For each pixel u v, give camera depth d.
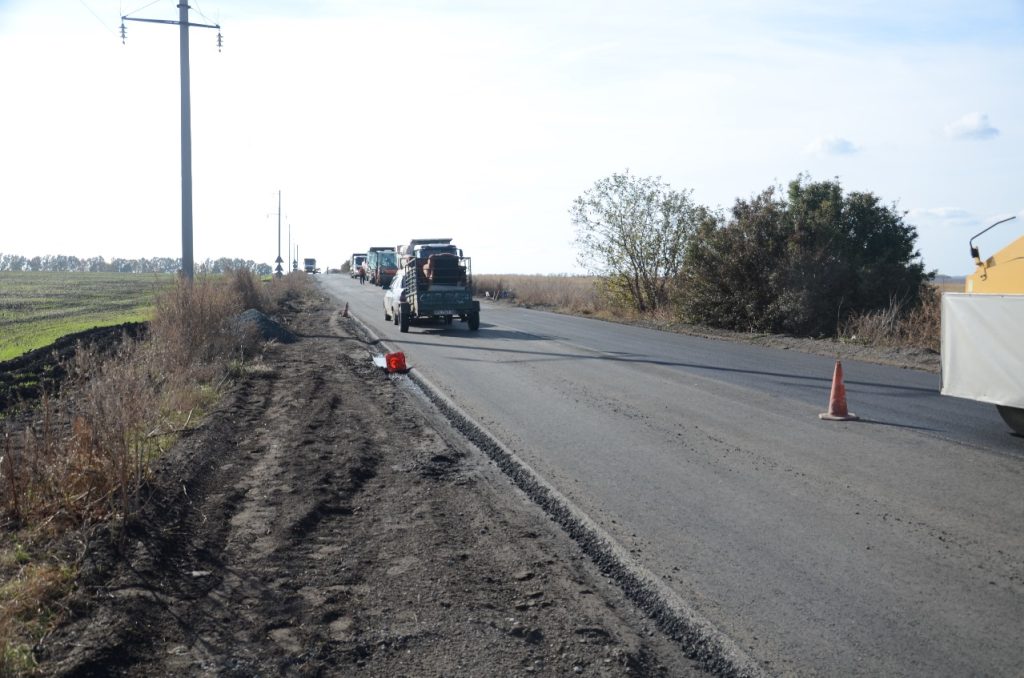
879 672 4.32
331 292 55.25
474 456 9.31
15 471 6.72
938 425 10.64
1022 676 4.27
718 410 11.68
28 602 4.95
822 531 6.52
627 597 5.38
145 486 7.33
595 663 4.44
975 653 4.52
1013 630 4.79
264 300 31.88
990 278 10.26
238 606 5.21
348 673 4.35
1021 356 9.62
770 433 10.13
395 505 7.46
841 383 11.07
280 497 7.64
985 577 5.58
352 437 10.23
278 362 18.08
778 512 7.01
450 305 25.69
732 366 16.64
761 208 26.06
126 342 11.70
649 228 33.47
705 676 4.34
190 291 17.58
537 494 7.68
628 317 32.38
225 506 7.30
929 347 19.23
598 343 21.70
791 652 4.54
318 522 6.97
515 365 16.88
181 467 8.16
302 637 4.77
